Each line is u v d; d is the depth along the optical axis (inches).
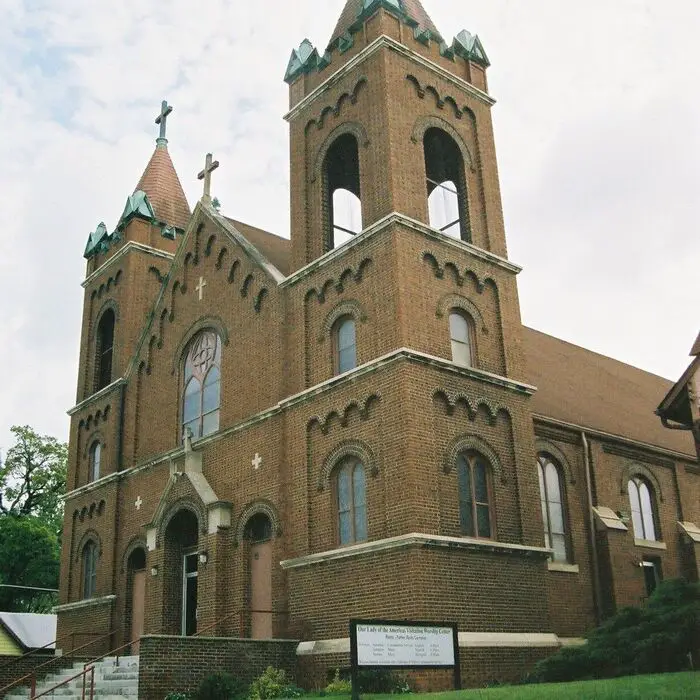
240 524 1027.9
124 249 1449.3
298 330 1031.6
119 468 1295.5
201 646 832.9
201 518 1058.7
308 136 1125.7
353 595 859.4
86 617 1266.0
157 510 1134.4
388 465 863.1
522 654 861.2
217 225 1230.3
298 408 991.0
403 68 1053.8
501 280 1042.7
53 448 2316.7
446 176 1163.3
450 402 906.1
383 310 926.4
